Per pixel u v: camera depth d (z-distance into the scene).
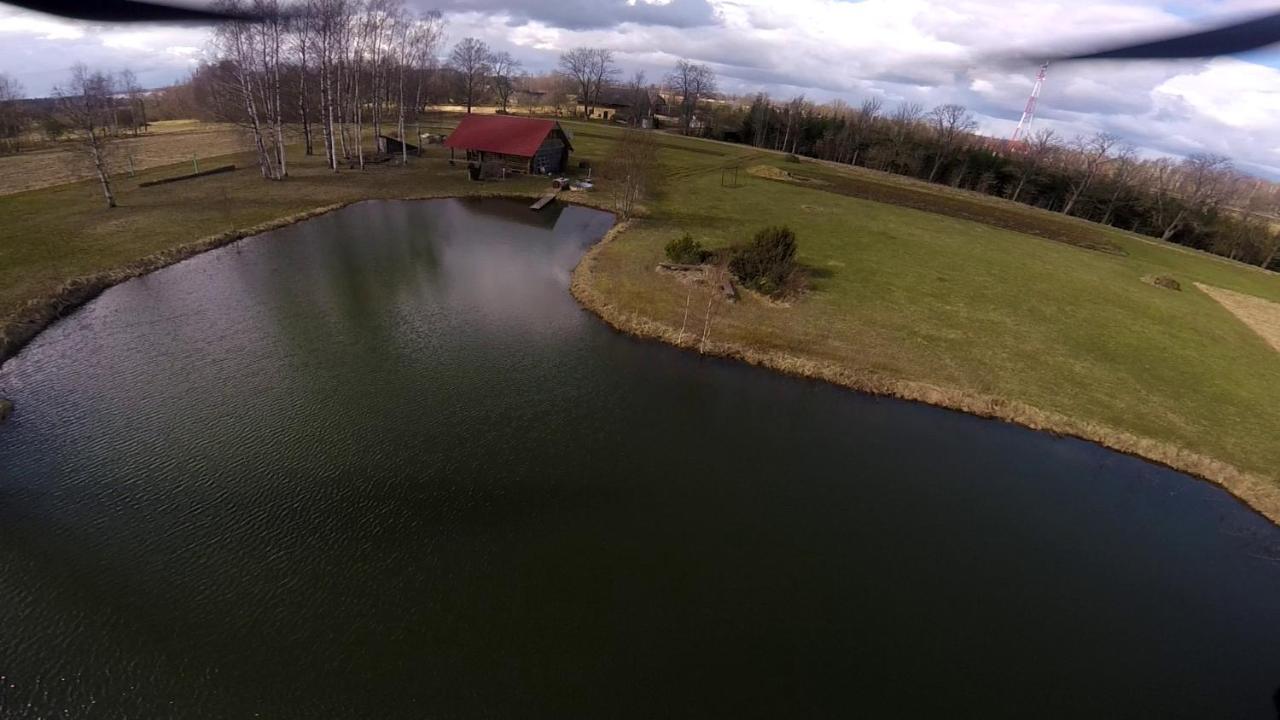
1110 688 16.23
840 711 15.02
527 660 15.52
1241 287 56.66
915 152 104.44
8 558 17.09
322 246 40.91
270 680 14.72
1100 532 21.61
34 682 14.36
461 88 139.62
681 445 23.75
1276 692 16.58
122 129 84.44
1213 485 24.47
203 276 34.66
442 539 18.61
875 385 28.39
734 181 73.06
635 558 18.58
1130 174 90.00
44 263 33.06
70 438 21.48
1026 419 27.02
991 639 17.27
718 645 16.30
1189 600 19.27
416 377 26.47
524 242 44.66
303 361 27.02
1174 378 32.25
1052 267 51.16
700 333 31.23
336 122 87.88
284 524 18.67
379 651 15.48
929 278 43.31
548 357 28.77
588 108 145.50
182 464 20.62
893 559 19.55
